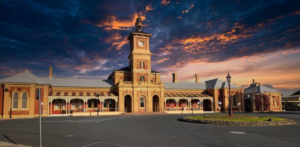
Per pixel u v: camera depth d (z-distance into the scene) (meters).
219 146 12.96
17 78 44.50
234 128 21.02
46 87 46.44
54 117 40.06
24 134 17.86
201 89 66.44
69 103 49.69
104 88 56.56
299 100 75.44
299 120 30.27
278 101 69.06
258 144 13.47
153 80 62.09
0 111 42.09
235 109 62.22
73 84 54.91
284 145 13.18
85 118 36.12
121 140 15.05
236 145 13.21
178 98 59.00
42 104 45.47
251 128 20.95
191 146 13.04
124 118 35.66
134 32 57.91
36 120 32.16
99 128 21.67
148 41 59.47
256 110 65.19
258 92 66.06
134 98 54.06
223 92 62.00
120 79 58.41
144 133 18.20
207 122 25.59
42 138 15.95
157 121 29.67
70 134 17.72
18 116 42.62
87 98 50.50
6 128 21.92
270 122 23.44
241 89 63.59
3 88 42.84
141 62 57.56
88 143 14.07
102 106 51.78
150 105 55.31
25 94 43.97
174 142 14.27
